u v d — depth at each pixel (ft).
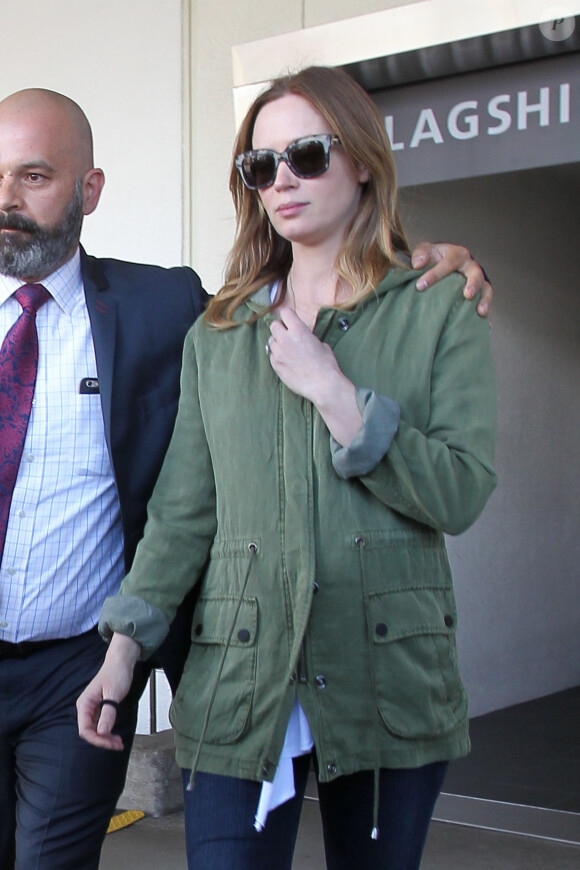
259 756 5.62
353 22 13.52
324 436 5.66
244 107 14.51
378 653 5.55
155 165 15.72
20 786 7.48
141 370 7.34
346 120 5.86
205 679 5.93
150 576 6.16
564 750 17.57
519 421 21.50
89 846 7.40
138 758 13.55
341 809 5.80
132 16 15.84
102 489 7.28
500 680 20.97
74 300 7.43
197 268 15.48
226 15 15.01
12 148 7.13
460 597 19.86
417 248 6.12
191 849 5.85
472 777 15.81
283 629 5.65
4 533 7.13
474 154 13.01
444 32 12.84
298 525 5.62
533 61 12.51
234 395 5.96
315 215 5.91
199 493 6.25
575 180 23.12
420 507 5.42
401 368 5.72
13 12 16.90
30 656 7.29
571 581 23.26
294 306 6.19
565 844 12.83
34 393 7.22
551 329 22.57
